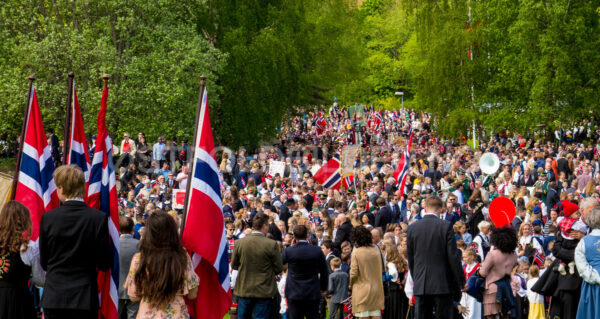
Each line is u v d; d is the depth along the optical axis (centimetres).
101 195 807
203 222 779
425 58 5216
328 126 6334
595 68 4381
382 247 1280
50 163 882
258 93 4100
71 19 3616
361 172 2717
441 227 914
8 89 3148
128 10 3425
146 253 651
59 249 685
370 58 7669
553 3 4309
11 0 3412
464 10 4834
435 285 908
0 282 714
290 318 1073
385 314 1238
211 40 4169
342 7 5188
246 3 4138
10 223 714
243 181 2789
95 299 695
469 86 4725
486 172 2422
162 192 2336
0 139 3400
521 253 1429
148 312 657
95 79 3312
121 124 3494
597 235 875
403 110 6669
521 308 1255
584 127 4638
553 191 2134
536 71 4300
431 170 2622
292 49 4175
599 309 867
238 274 1004
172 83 3366
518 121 4425
